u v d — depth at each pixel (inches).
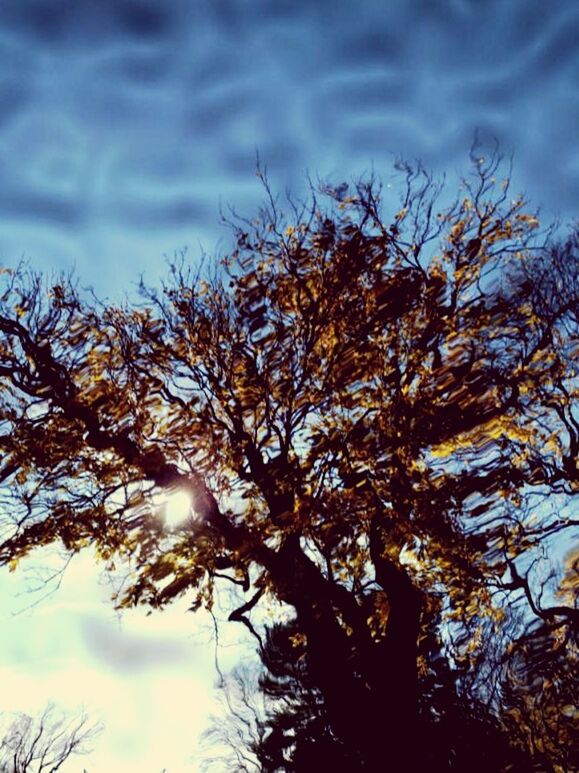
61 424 667.4
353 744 667.4
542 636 703.7
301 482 631.2
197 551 625.9
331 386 661.9
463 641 745.6
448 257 710.5
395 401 639.1
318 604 629.9
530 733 747.4
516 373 657.0
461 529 630.5
